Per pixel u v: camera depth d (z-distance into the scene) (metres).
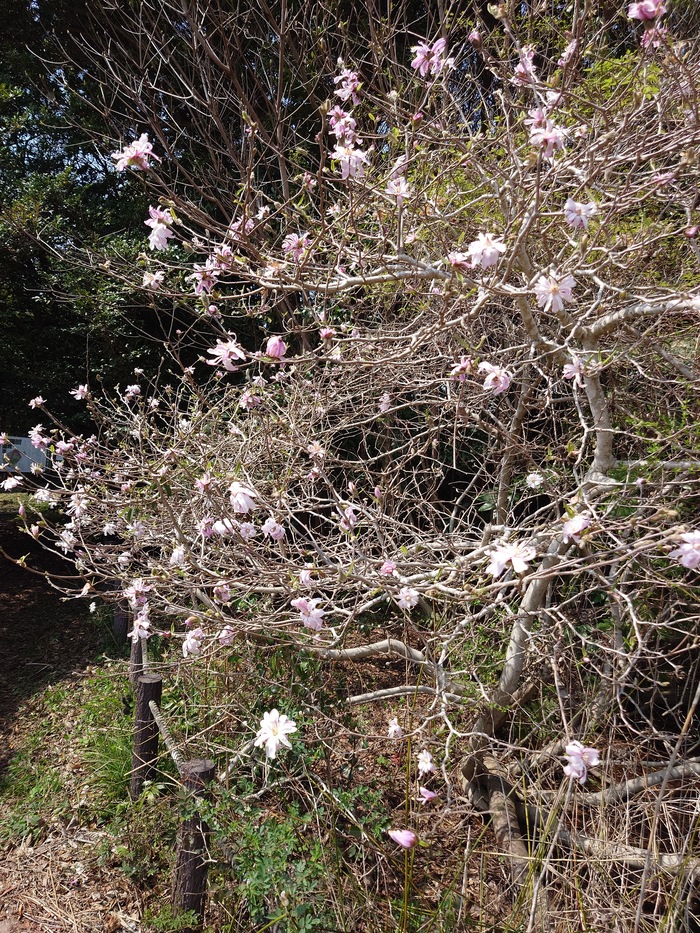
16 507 7.45
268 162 4.04
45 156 5.55
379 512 2.18
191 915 1.92
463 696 2.22
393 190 1.91
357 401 3.62
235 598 2.49
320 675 2.59
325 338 2.15
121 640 4.06
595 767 2.09
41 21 5.21
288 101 4.80
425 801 1.94
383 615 3.81
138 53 4.93
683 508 2.15
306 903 1.69
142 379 5.20
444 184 2.47
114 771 2.73
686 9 2.84
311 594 2.06
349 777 2.34
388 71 3.44
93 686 3.51
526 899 1.71
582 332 1.89
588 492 1.94
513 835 2.11
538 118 1.61
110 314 4.77
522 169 1.80
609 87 2.56
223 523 1.92
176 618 3.20
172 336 5.30
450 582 2.08
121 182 5.45
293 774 2.27
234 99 4.43
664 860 1.71
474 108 3.16
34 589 5.14
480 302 1.66
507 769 2.29
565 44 2.76
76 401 5.34
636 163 1.69
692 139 1.62
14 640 4.29
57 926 2.14
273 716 1.57
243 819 1.96
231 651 2.37
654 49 1.97
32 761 3.02
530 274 1.84
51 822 2.61
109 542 4.48
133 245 4.82
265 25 4.91
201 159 5.17
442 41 1.90
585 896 1.68
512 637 2.17
